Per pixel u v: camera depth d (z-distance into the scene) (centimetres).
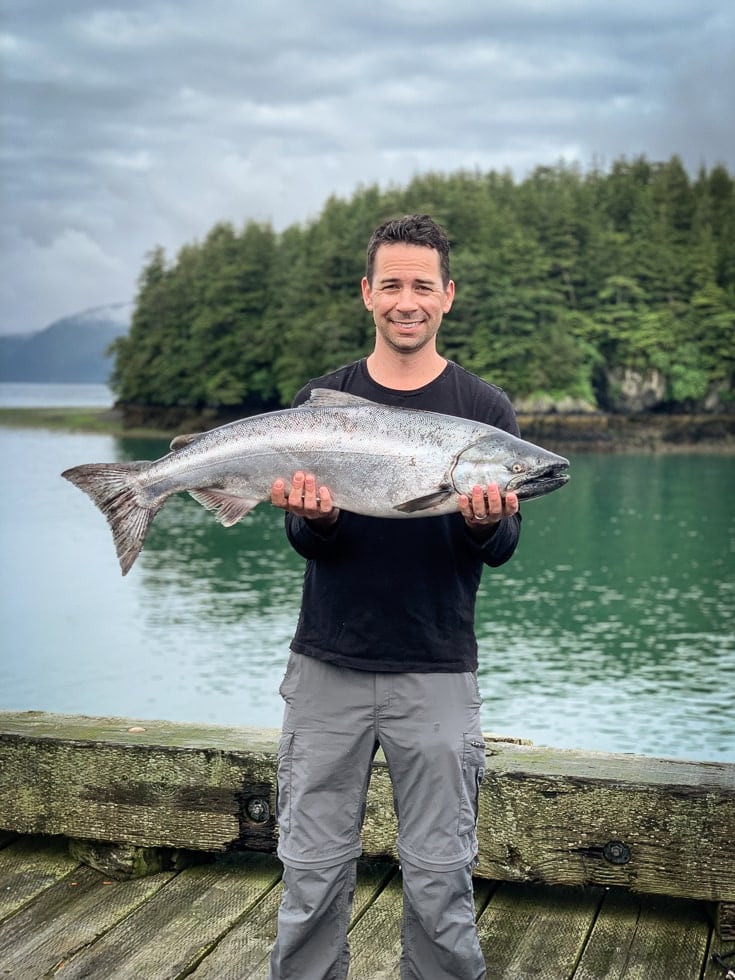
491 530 322
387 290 331
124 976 381
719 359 10412
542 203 11331
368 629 328
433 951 331
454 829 329
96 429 11056
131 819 451
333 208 12550
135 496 356
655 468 7750
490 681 1970
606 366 10181
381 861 445
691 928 408
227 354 10706
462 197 11075
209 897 437
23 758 461
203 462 347
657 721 1688
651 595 2983
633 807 406
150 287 12031
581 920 414
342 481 326
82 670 2000
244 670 2003
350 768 336
